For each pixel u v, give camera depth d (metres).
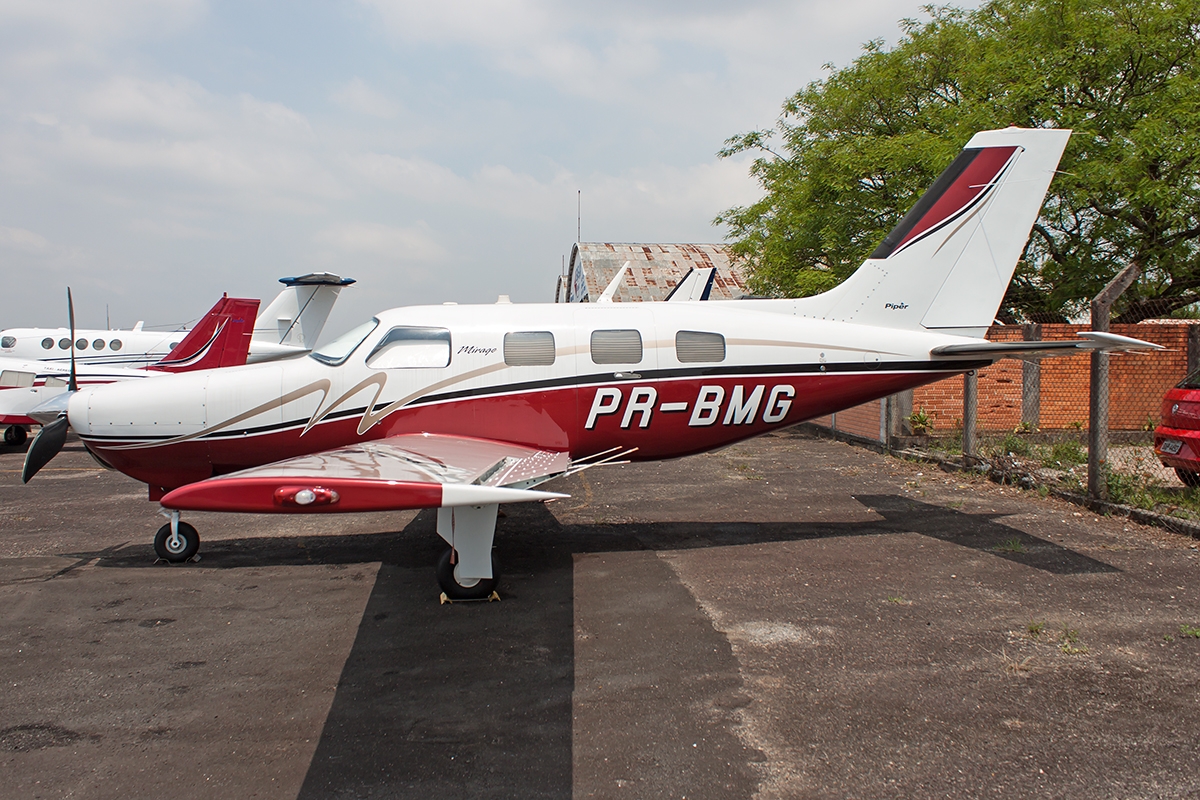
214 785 2.83
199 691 3.62
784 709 3.35
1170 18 12.48
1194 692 3.43
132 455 5.92
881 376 6.39
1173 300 14.34
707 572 5.41
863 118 14.73
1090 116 12.89
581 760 2.97
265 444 5.99
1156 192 11.66
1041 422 11.67
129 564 5.80
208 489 3.72
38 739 3.17
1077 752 2.96
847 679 3.63
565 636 4.25
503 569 5.55
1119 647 3.93
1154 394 11.77
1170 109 12.11
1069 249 14.64
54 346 19.09
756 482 8.93
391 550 6.15
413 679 3.73
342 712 3.39
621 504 7.78
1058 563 5.42
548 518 7.17
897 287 6.65
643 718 3.30
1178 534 6.11
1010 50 13.53
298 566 5.71
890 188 13.15
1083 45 12.86
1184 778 2.77
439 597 4.96
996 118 12.51
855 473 9.45
